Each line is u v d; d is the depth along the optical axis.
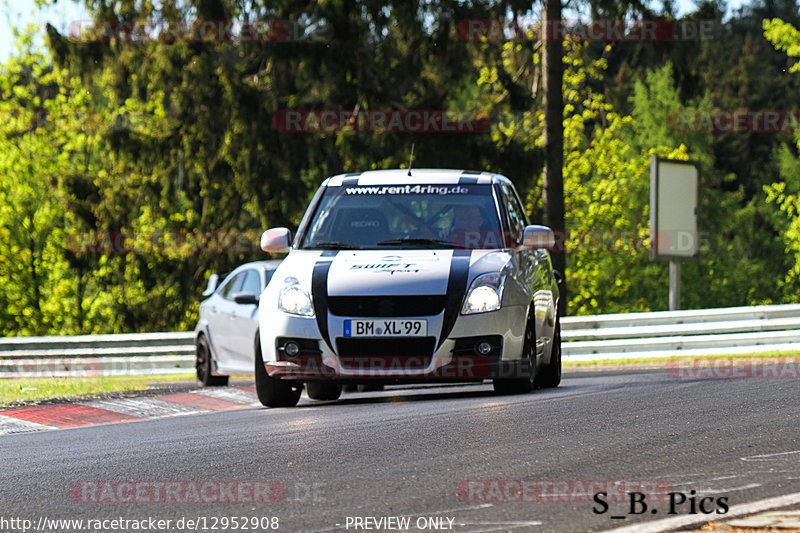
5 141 152.38
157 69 107.12
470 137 102.56
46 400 41.03
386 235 39.03
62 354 82.44
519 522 18.20
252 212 111.19
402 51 108.31
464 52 104.62
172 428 33.12
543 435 27.62
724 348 68.00
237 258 120.12
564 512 18.84
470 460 24.27
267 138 106.56
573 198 163.12
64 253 126.69
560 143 97.12
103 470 24.80
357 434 29.09
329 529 18.16
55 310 155.50
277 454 26.08
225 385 54.72
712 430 27.88
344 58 103.81
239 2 107.19
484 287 36.09
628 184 171.00
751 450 24.73
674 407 32.84
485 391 42.38
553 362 42.72
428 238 38.75
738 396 35.41
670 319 69.69
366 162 108.12
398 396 42.91
